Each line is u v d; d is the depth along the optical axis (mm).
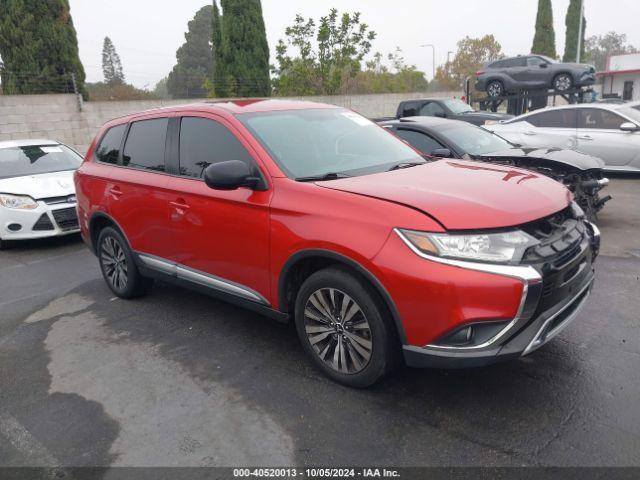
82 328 4805
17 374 4043
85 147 16094
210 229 4031
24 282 6352
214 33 25594
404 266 2916
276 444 2982
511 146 7426
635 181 10305
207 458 2916
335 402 3336
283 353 4059
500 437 2895
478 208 2982
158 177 4551
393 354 3203
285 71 25625
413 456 2797
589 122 10562
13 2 16203
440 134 7039
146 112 4988
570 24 43062
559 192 3482
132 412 3416
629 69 34781
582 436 2863
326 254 3246
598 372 3494
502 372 3547
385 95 24266
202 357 4082
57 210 7750
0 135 14539
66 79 16969
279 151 3846
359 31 24625
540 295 2861
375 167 3977
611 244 6398
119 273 5363
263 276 3723
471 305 2793
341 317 3369
